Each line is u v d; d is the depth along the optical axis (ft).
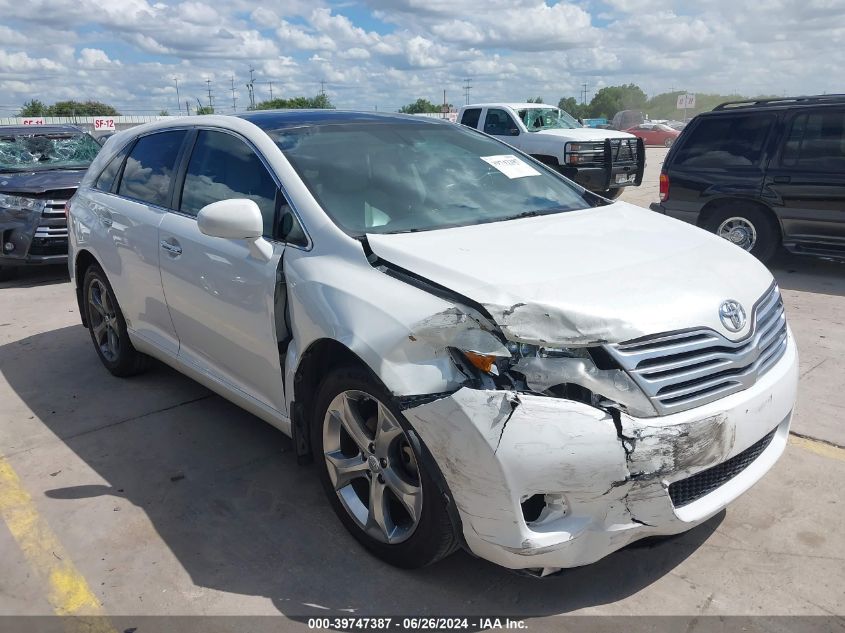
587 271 8.62
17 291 26.37
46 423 14.29
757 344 8.72
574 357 7.65
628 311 7.86
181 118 14.21
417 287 8.53
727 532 10.07
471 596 8.92
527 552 7.67
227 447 13.05
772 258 26.09
